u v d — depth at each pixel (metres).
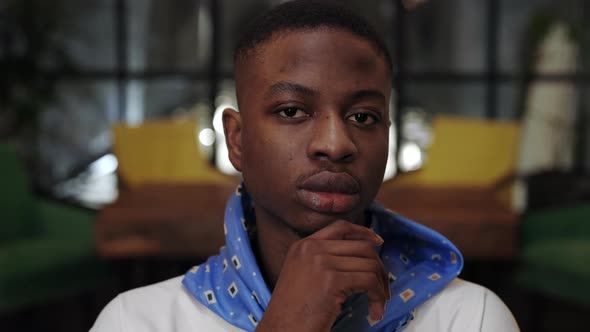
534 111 4.57
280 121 0.58
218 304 0.66
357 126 0.58
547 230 2.56
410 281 0.67
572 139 4.56
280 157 0.57
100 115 4.54
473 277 2.43
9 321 2.95
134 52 4.57
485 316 0.65
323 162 0.56
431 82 4.60
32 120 4.16
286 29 0.58
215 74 4.59
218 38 4.59
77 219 2.62
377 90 0.58
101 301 3.13
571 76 4.55
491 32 4.58
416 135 4.57
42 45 4.24
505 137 3.06
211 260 0.72
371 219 0.69
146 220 1.89
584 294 2.13
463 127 3.14
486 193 2.29
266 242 0.64
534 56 4.55
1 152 2.64
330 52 0.57
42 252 2.34
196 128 3.18
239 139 0.64
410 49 4.59
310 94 0.56
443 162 3.10
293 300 0.53
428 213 1.89
